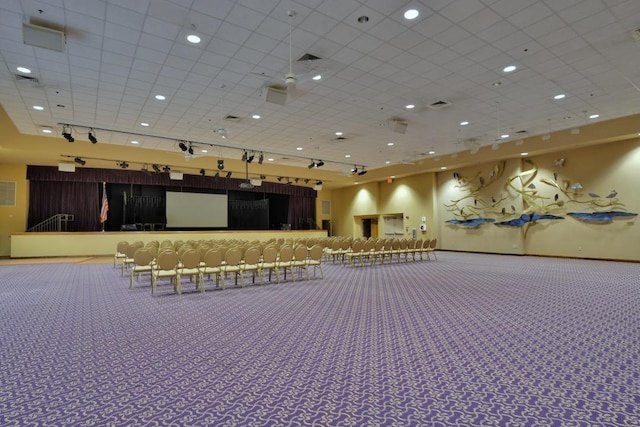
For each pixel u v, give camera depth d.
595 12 5.05
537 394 2.58
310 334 3.98
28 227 14.56
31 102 8.24
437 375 2.90
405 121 9.93
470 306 5.25
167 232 15.01
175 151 13.77
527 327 4.20
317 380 2.83
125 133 10.91
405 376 2.89
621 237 11.45
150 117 9.39
